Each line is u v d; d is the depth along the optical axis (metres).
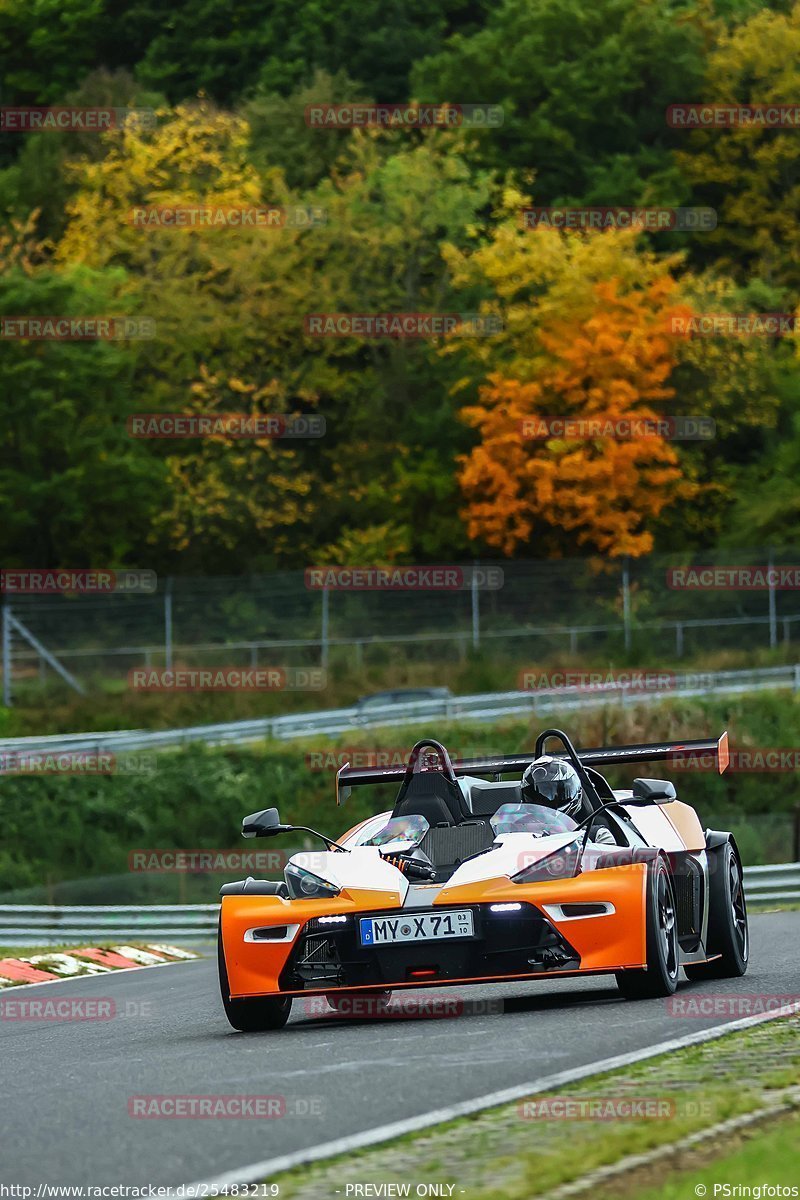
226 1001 32.81
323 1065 25.16
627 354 188.12
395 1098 21.50
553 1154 17.73
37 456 192.75
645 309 192.88
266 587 173.38
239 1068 25.69
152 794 131.12
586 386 194.38
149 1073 25.97
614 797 38.47
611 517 186.12
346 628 173.12
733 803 132.38
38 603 177.00
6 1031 37.62
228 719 159.75
